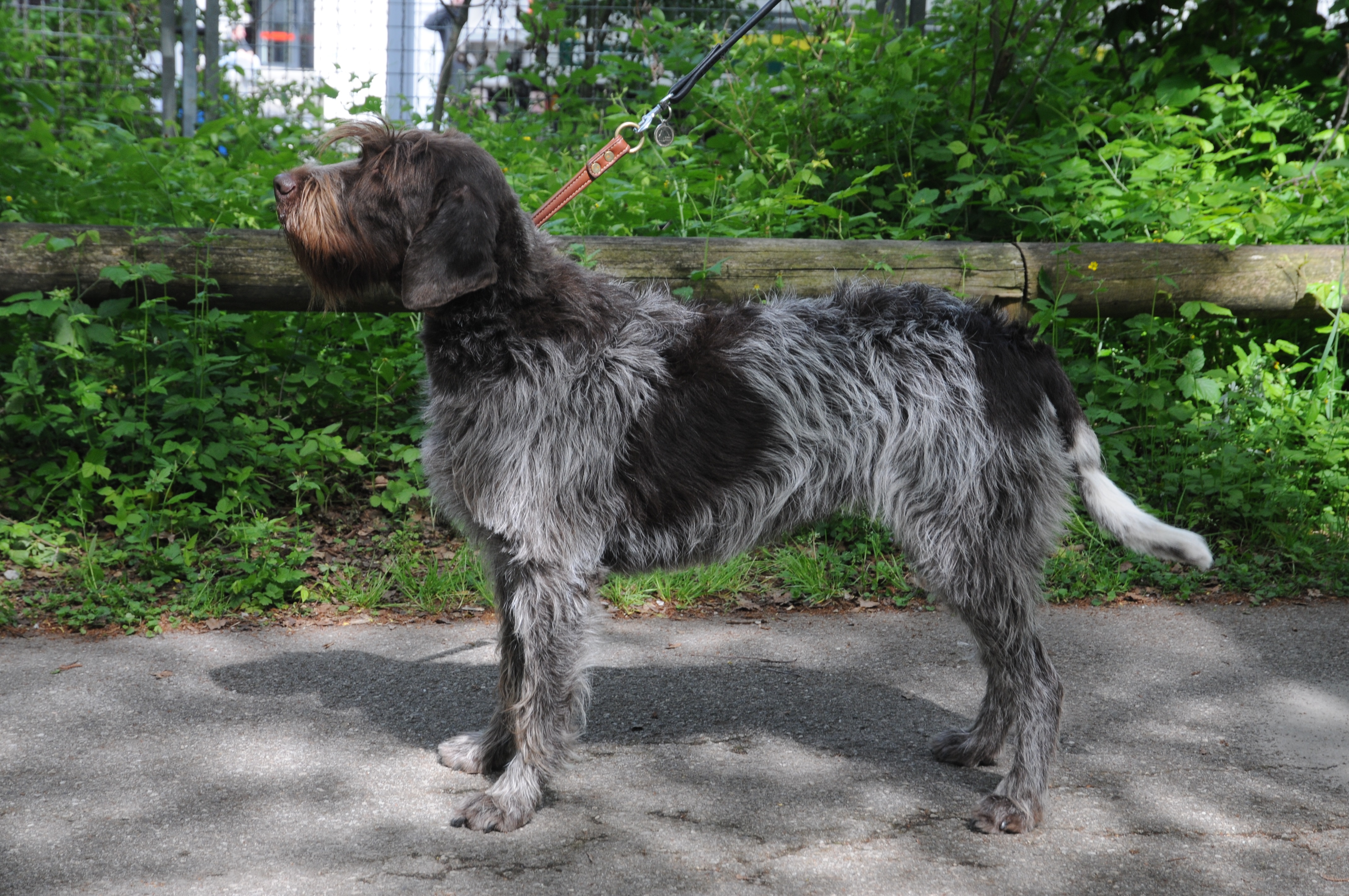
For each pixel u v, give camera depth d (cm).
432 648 407
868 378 308
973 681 386
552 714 294
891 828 286
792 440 306
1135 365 542
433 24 915
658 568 313
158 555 453
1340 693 377
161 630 415
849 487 312
